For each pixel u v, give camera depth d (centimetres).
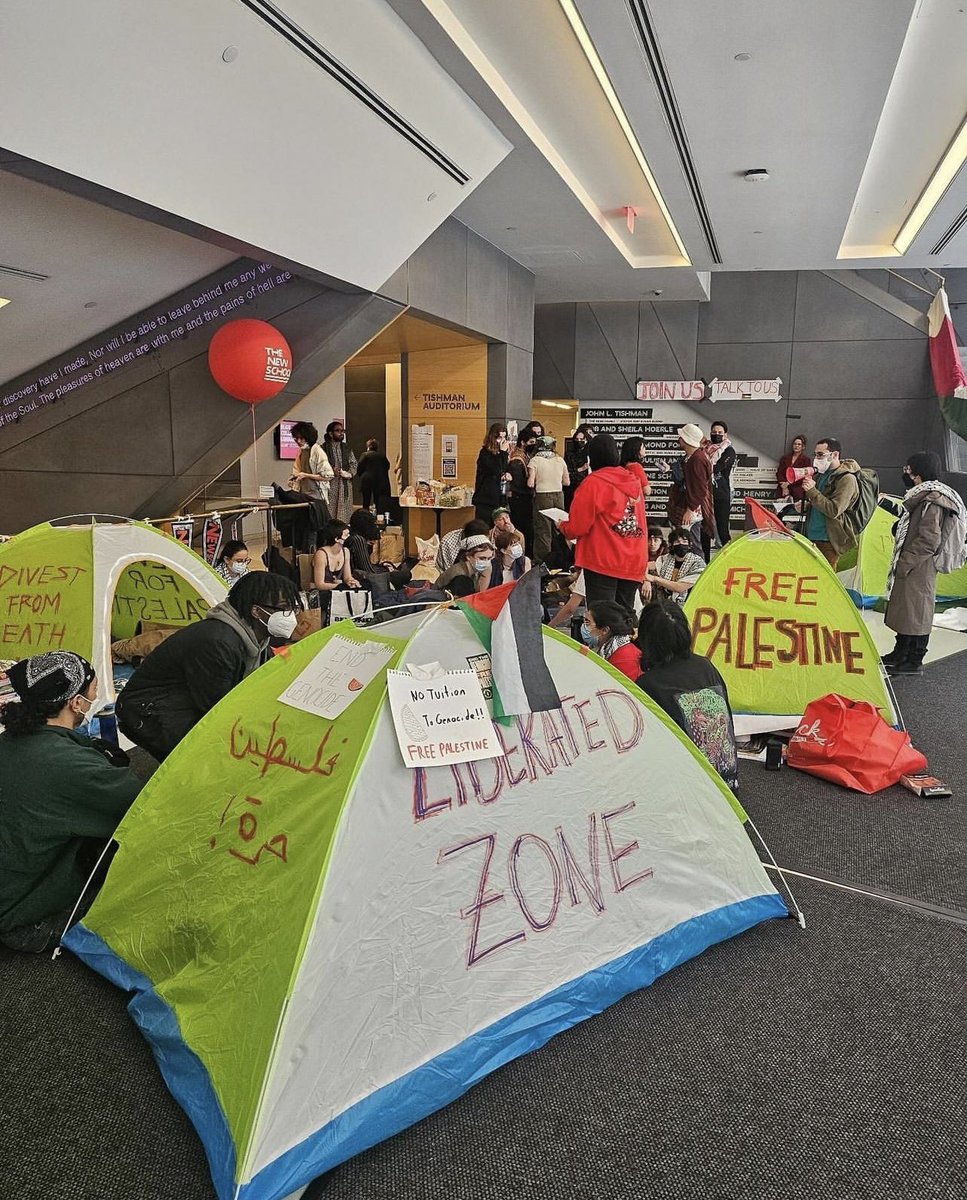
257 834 196
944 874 287
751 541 418
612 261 920
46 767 234
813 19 415
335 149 452
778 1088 191
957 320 1172
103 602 401
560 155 631
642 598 526
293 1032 165
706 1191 165
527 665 210
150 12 312
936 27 451
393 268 609
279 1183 156
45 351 644
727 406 1260
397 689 193
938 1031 210
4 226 478
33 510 692
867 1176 169
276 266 567
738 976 230
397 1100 175
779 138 570
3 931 237
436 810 192
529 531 823
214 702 296
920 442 1200
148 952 211
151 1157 170
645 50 449
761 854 298
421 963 184
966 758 392
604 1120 181
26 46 293
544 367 1312
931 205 716
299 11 355
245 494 775
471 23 436
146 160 378
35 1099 185
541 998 202
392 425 1228
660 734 236
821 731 372
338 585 562
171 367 637
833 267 960
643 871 226
